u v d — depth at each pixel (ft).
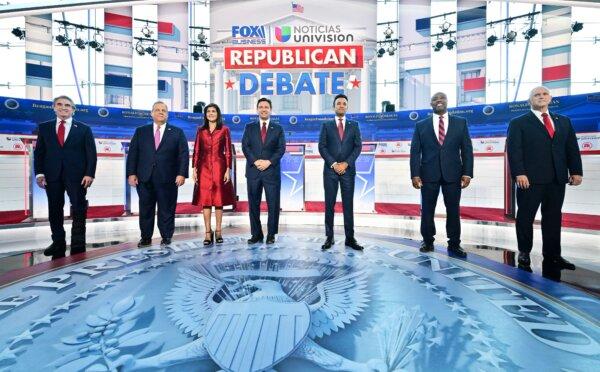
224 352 4.84
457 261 9.75
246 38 31.65
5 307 6.40
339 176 11.35
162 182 11.68
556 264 9.34
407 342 5.12
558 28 33.50
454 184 10.52
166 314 6.09
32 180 15.96
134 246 11.84
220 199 11.85
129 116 17.97
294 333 5.38
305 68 27.14
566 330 5.51
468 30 36.45
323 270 8.81
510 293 7.15
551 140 9.19
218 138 11.80
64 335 5.33
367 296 6.99
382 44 38.11
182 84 39.78
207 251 10.94
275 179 11.92
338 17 36.88
